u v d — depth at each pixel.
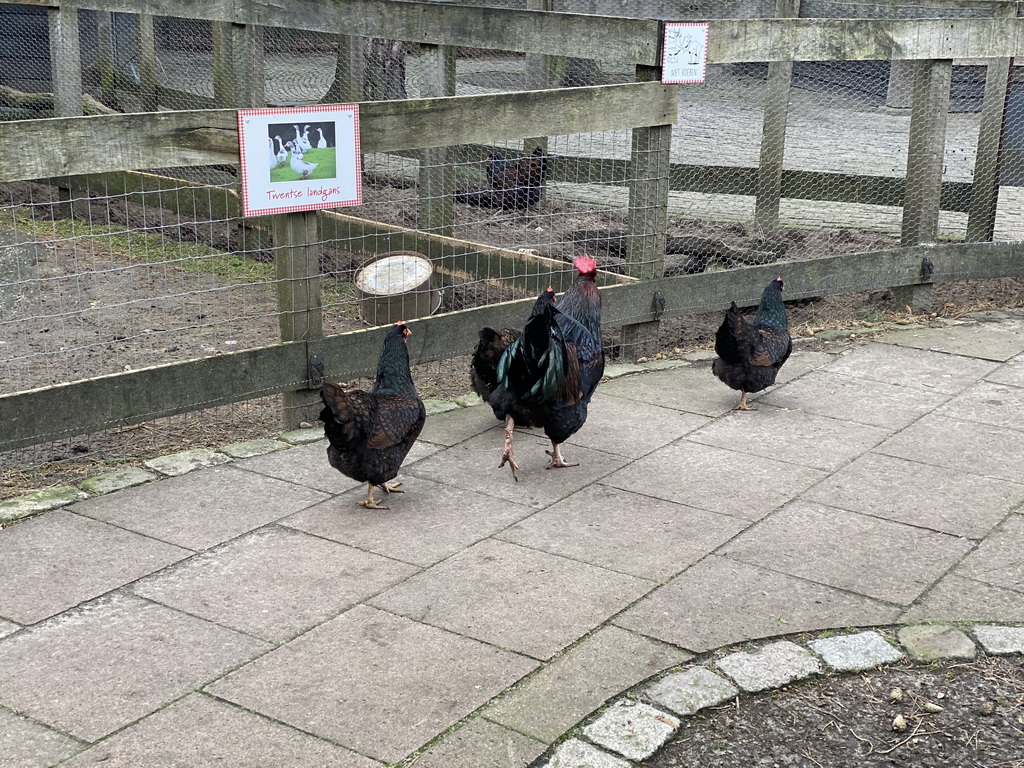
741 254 4.89
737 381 3.35
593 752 1.81
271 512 2.67
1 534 2.51
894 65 7.02
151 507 2.68
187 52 7.41
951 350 4.05
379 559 2.44
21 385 3.50
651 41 3.57
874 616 2.24
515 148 6.47
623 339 3.92
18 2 5.61
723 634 2.16
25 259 5.00
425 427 3.28
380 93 6.18
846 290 4.28
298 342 3.14
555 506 2.74
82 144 2.64
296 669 2.01
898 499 2.80
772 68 5.08
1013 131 5.16
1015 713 1.96
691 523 2.65
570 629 2.16
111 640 2.09
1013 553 2.51
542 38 3.89
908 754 1.85
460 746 1.81
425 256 4.55
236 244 5.37
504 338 3.19
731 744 1.86
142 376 2.86
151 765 1.75
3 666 2.00
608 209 5.67
